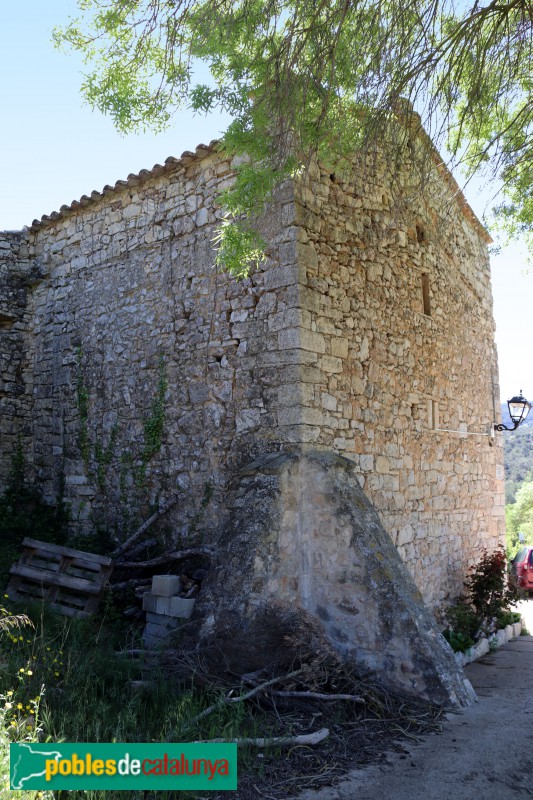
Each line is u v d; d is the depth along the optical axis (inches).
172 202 305.6
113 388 325.4
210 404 277.3
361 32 207.8
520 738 189.5
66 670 197.6
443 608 332.8
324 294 263.9
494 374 436.1
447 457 354.3
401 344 315.3
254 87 211.0
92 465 331.6
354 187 289.1
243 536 229.9
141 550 286.0
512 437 2463.1
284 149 211.5
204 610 225.6
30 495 364.2
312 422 250.2
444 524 344.5
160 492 295.7
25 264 385.1
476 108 238.1
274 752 169.8
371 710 202.2
